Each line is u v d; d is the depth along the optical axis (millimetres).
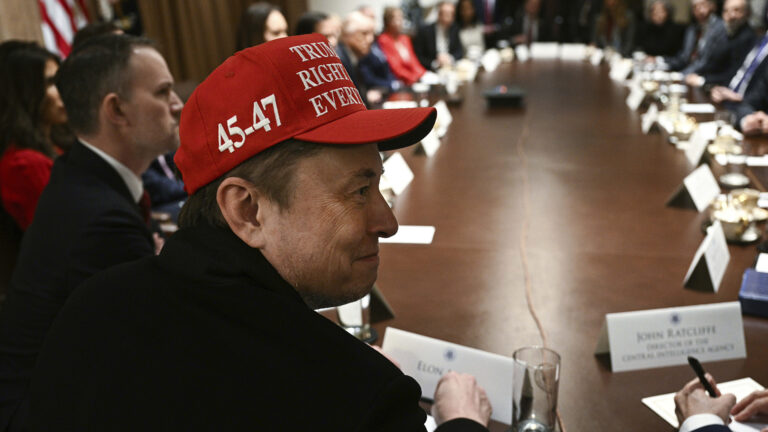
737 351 1230
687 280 1499
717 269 1513
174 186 2703
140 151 1462
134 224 1320
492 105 3861
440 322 1380
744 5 4820
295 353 597
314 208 624
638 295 1468
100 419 615
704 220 1923
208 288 630
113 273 722
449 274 1620
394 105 3453
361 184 632
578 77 5012
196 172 657
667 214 1993
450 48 6566
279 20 3080
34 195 2180
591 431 1035
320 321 617
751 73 4172
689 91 4258
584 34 7801
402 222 2014
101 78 1370
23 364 1241
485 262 1685
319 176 617
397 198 2252
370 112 647
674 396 1057
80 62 1376
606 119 3467
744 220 1725
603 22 6922
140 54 1407
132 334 642
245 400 583
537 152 2818
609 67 5543
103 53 1378
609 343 1222
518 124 3395
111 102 1382
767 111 4016
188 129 655
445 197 2242
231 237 663
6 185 2172
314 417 573
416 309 1441
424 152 2824
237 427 576
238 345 603
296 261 646
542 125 3357
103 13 5602
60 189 1330
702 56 5176
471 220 2008
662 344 1216
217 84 632
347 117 638
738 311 1234
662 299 1445
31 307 1241
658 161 2613
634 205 2090
